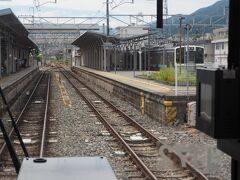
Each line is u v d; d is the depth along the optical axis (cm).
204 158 1076
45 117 1808
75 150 1230
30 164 323
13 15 2867
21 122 1819
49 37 7369
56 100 2886
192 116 1611
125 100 2797
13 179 919
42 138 1302
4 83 2667
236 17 248
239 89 232
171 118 1691
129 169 1007
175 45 4581
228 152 246
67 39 7744
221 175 927
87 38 5856
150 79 3484
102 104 2603
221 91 230
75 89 3962
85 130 1600
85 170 301
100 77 4306
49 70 9806
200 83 253
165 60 4594
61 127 1678
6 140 381
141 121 1855
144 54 5653
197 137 1409
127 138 1420
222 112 230
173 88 2214
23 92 3247
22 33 4859
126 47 6262
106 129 1625
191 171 947
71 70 9569
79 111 2233
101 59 6119
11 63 4794
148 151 1217
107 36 5131
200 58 4100
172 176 923
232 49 250
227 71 231
